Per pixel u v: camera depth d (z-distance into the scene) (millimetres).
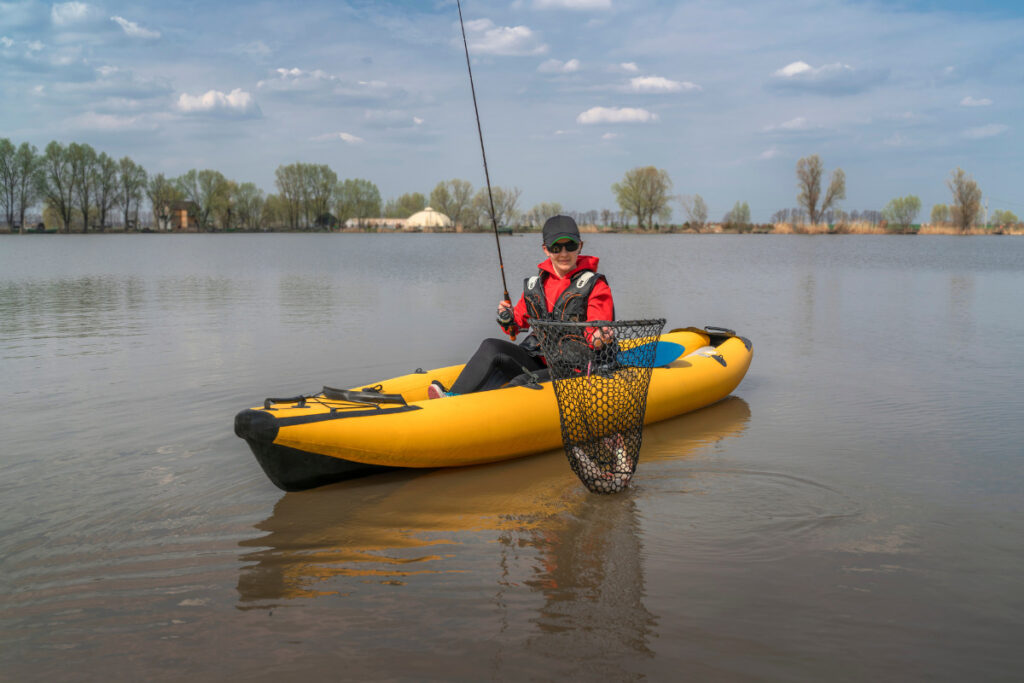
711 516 3168
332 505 3342
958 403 5113
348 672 2039
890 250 33906
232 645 2178
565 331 3607
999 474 3652
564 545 2881
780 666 2057
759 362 6754
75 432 4375
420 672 2037
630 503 3340
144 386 5566
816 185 73000
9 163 73625
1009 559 2719
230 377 5914
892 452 4039
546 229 3996
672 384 4828
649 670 2039
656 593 2482
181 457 3939
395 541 2936
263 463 3371
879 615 2326
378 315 9969
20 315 9883
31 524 3064
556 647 2156
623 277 16984
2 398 5180
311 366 6391
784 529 3014
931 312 10398
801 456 4004
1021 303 11469
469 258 26312
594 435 3553
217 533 3004
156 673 2043
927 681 1988
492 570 2666
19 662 2100
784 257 26844
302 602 2434
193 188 89812
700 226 80438
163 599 2457
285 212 94500
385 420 3600
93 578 2605
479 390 4227
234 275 17703
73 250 34000
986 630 2234
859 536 2936
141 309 10602
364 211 96812
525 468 3957
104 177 79250
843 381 5910
